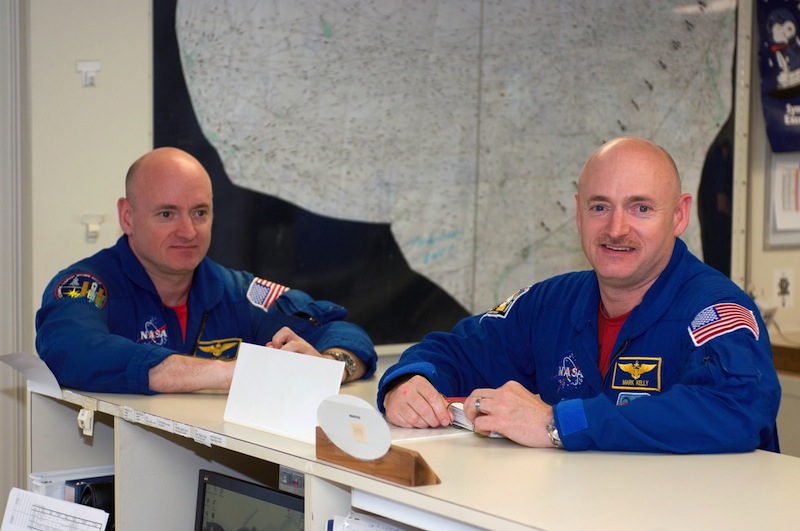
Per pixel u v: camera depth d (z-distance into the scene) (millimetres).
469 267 3221
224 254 2824
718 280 1679
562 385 1836
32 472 1963
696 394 1406
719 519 1059
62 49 2639
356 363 2084
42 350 1952
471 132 3188
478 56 3180
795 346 3348
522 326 1946
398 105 3059
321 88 2934
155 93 2736
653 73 3520
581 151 3396
